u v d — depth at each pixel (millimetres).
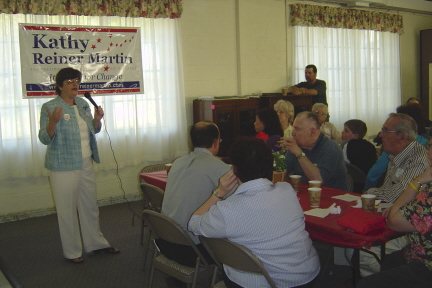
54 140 2932
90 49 4301
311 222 1990
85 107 3121
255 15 5617
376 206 2184
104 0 4387
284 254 1615
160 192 2688
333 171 2689
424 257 1674
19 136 4191
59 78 2955
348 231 1863
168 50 4926
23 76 4012
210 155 2316
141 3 4594
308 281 1683
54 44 4121
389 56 7152
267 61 5801
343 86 6500
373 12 6672
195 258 2172
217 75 5441
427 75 7426
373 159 3395
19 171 4238
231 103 5051
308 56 6074
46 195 4469
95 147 3168
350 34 6520
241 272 1724
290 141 2629
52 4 4129
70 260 3217
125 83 4531
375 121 7016
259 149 1651
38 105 4227
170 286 2779
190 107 5273
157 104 4848
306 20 5934
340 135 4820
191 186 2168
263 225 1590
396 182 2395
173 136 5066
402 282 1668
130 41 4504
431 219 1620
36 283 2893
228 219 1595
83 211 3197
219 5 5355
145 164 4969
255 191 1615
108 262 3215
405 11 7293
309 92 5574
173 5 4805
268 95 5441
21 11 4008
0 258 3123
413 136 2383
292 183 2572
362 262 2379
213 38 5352
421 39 7453
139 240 3676
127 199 4910
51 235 3875
